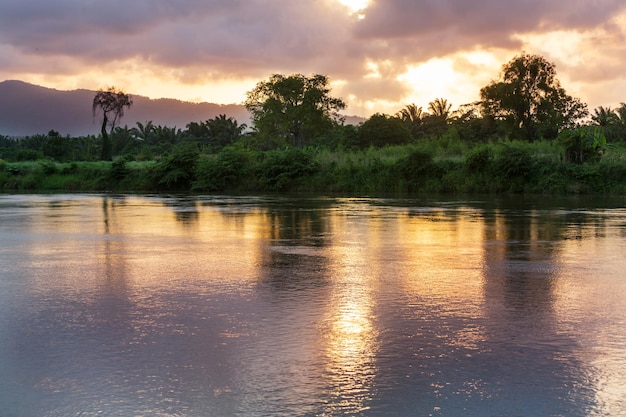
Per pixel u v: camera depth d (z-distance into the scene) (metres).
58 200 36.97
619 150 43.81
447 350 6.32
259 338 6.74
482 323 7.32
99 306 8.24
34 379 5.58
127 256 12.81
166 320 7.50
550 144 48.62
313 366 5.87
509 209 26.67
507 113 61.66
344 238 15.88
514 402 5.03
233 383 5.46
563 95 61.69
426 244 14.58
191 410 4.91
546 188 40.84
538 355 6.16
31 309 8.09
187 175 54.25
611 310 7.93
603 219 21.22
